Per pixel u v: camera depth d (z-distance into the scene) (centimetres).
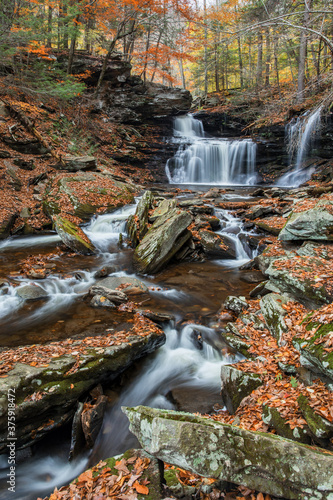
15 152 1486
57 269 862
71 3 1894
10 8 1582
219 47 1119
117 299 671
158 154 2264
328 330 377
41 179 1419
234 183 2248
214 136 2717
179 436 245
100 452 392
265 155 2230
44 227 1167
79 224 1123
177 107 2488
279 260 644
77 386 410
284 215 1082
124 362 475
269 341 497
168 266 920
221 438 248
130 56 2716
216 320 631
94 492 273
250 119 2519
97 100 2223
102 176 1471
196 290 767
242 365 459
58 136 1755
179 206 1235
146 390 496
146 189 1720
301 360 388
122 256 972
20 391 367
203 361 548
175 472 298
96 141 2047
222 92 3027
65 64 2131
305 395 343
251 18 1373
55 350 467
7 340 530
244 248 1000
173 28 2202
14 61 1750
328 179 1705
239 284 797
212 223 1102
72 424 409
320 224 709
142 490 264
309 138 1958
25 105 1736
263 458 242
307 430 309
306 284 529
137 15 2181
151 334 535
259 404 374
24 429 367
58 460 381
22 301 686
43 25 1627
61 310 647
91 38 2334
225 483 271
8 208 1176
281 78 2858
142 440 274
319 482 224
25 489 347
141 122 2408
